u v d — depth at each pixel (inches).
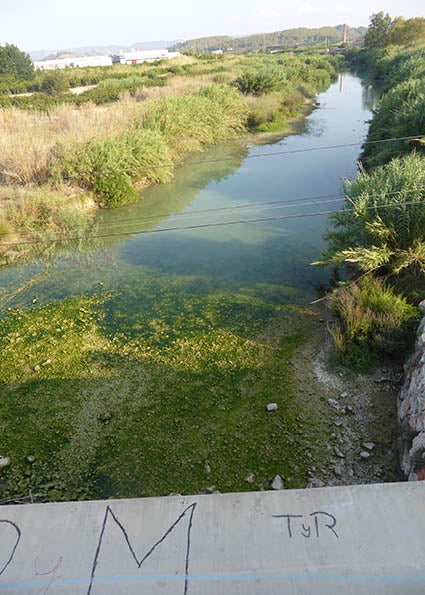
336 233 348.8
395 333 255.8
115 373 264.4
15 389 255.8
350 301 278.7
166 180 627.8
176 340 293.1
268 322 308.3
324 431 218.2
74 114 714.2
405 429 201.8
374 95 1332.4
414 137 477.7
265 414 229.1
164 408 235.9
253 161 725.9
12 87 1307.8
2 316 330.0
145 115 714.8
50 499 191.0
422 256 293.4
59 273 391.9
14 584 110.5
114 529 122.5
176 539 118.8
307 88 1317.7
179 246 437.4
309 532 118.6
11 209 456.8
